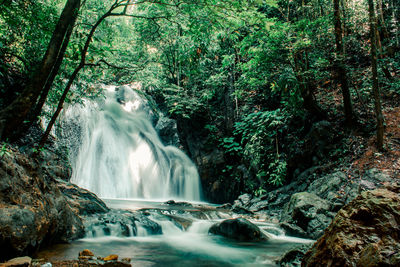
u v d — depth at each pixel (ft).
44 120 29.04
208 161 40.93
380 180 22.27
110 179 39.19
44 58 14.47
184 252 15.26
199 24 18.49
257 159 32.68
